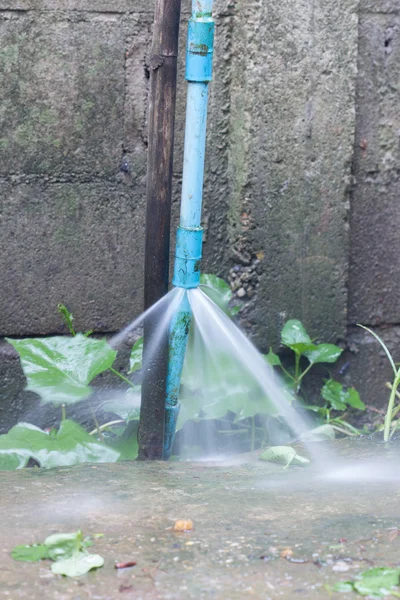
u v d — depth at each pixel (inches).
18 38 164.1
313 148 173.9
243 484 125.2
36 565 94.7
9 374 176.4
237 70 171.5
